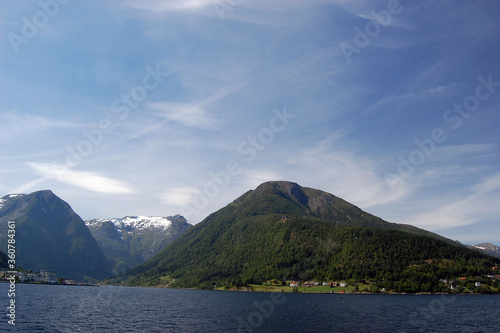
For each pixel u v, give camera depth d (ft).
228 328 325.21
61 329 290.97
